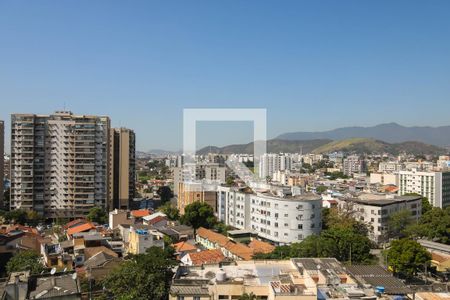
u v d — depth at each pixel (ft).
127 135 614.34
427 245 373.61
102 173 566.36
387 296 171.94
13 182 530.68
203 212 471.62
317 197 426.51
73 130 549.95
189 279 194.08
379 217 469.16
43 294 185.06
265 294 179.93
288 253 317.01
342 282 182.70
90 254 310.24
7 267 291.38
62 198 550.36
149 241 332.80
